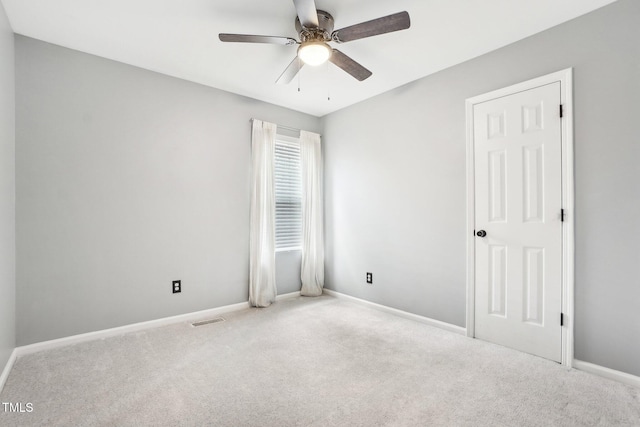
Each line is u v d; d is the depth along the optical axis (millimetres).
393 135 3354
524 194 2400
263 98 3625
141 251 2848
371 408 1688
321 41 2006
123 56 2652
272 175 3684
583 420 1595
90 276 2592
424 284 3064
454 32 2312
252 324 2994
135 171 2814
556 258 2238
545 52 2285
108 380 1958
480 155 2648
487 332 2604
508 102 2480
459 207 2797
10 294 2145
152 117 2910
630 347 1940
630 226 1946
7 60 2098
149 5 2002
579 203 2145
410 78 3102
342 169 3967
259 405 1710
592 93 2086
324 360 2246
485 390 1864
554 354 2236
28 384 1904
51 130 2426
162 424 1555
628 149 1951
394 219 3346
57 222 2447
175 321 3025
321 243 4164
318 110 4055
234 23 2205
